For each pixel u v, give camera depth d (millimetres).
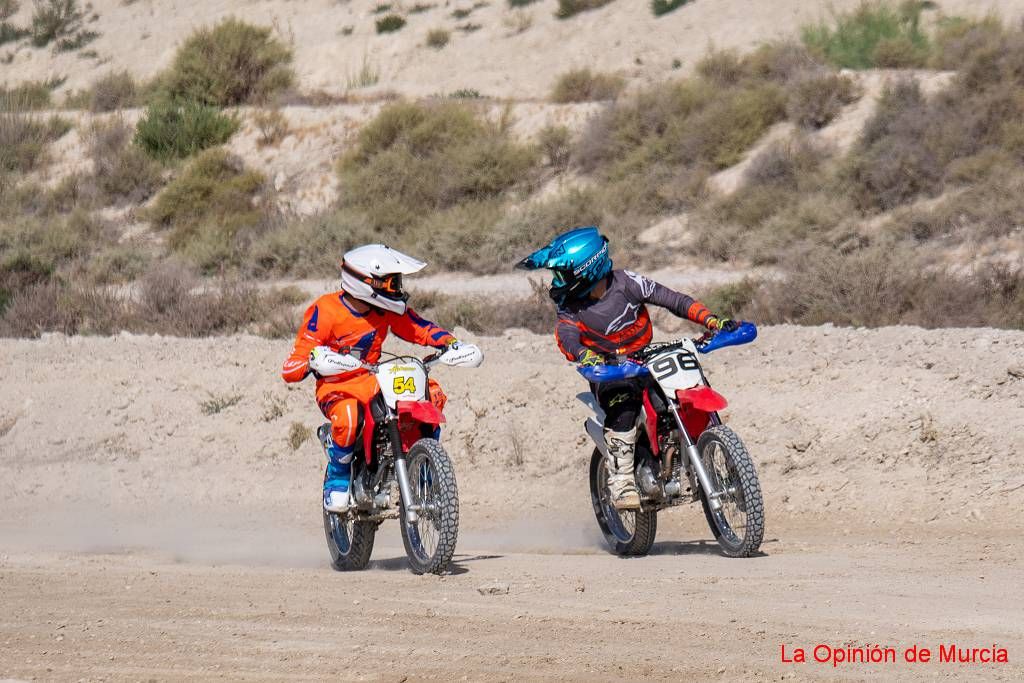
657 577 18609
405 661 13758
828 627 14883
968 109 65312
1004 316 44719
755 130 72875
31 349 41594
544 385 32531
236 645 14680
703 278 59688
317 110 88938
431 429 20422
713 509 20000
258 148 86312
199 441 33031
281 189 82188
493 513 28062
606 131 77625
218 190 80812
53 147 90062
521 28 113625
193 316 56062
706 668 13156
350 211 76125
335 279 68375
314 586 18781
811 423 28578
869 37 83938
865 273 49062
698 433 20672
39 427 34594
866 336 34500
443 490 19203
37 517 29297
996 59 69188
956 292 47125
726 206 66375
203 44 96562
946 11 96000
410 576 19609
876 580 18125
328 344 20031
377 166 79625
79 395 35750
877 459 26984
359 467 20781
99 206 82875
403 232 74500
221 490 30672
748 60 85938
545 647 14211
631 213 68500
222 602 17453
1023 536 22469
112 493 30969
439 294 59062
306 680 13102
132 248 74688
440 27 117625
